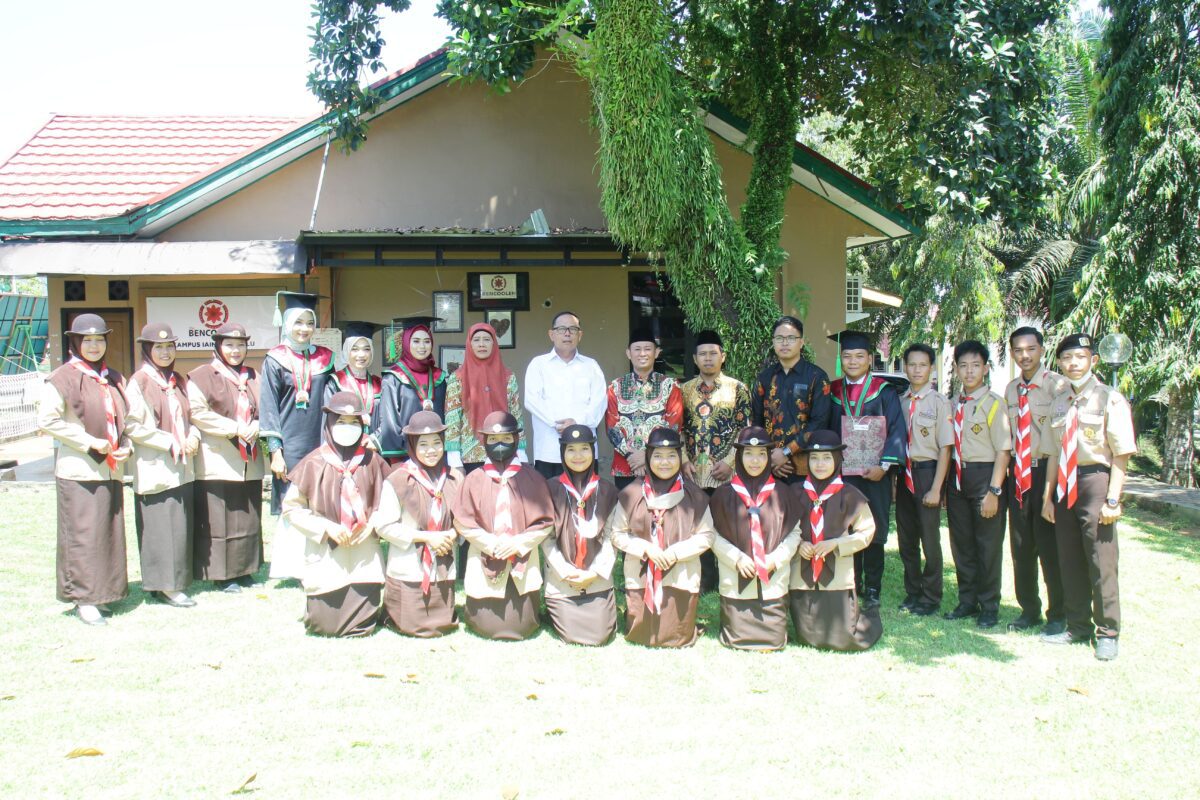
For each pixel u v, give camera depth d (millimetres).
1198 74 9227
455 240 7863
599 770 3350
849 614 4672
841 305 9703
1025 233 15797
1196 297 9281
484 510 4777
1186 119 9078
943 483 5441
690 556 4648
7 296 21641
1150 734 3688
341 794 3164
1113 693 4105
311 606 4824
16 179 9633
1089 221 15258
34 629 4883
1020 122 6648
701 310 6922
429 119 9305
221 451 5555
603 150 6555
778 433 5664
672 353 9617
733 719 3803
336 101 7918
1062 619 4977
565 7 6559
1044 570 5023
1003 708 3936
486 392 5809
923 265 14852
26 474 9828
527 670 4363
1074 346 4695
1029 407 5008
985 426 5113
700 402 5766
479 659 4516
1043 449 4961
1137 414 11141
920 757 3475
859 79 9180
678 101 6566
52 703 3904
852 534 4711
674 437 4730
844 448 5395
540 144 9383
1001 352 15148
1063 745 3586
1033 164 6824
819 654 4637
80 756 3414
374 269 9219
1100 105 10047
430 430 4887
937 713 3877
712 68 8938
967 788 3246
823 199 9602
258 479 5801
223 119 12180
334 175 9234
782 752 3502
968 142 6301
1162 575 6254
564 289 9445
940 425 5266
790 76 7867
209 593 5672
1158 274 9391
